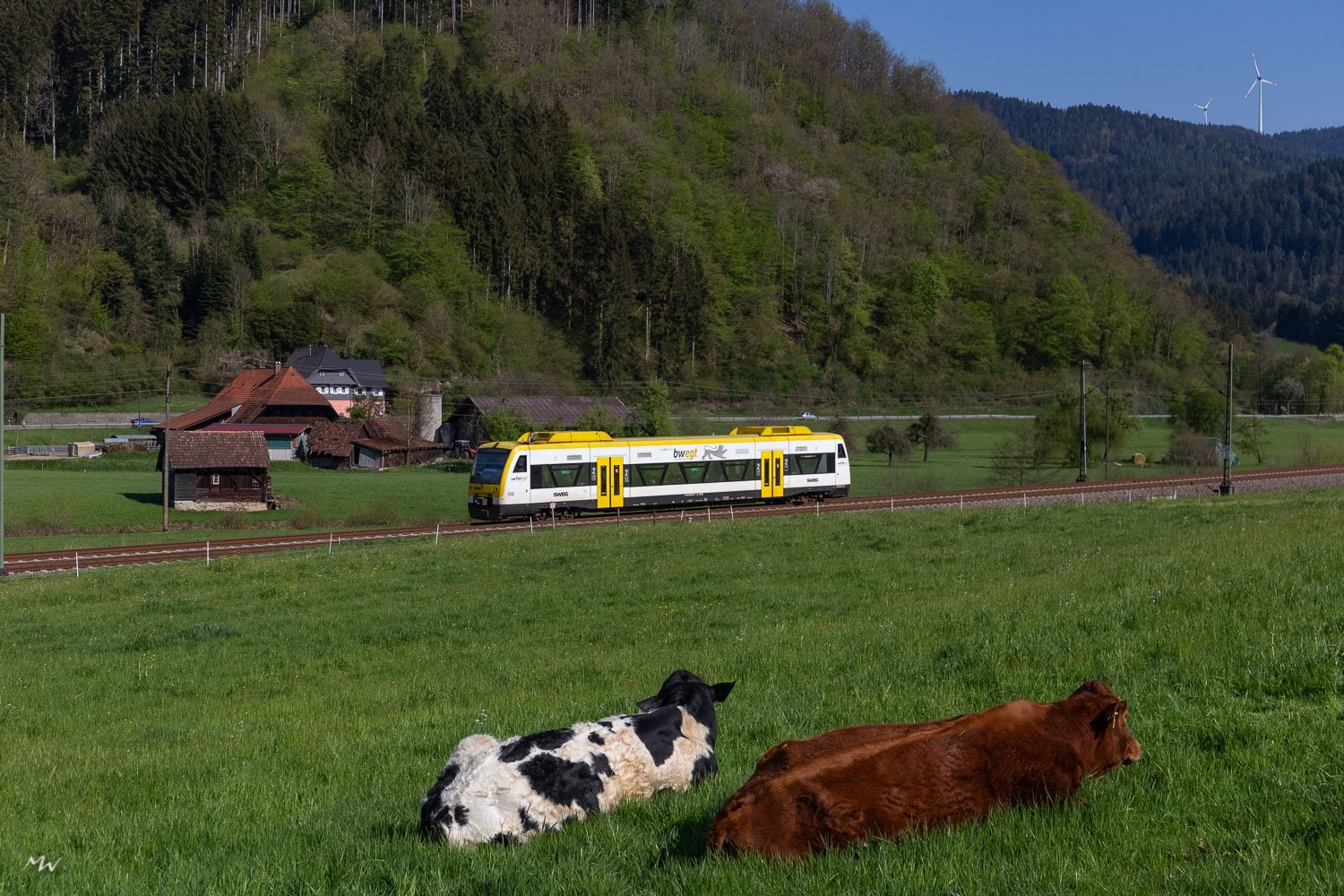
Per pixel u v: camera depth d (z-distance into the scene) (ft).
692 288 558.56
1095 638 37.29
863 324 597.11
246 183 614.75
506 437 318.45
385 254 557.74
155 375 441.27
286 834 22.58
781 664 42.04
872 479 266.98
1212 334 652.07
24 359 423.23
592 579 87.71
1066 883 14.80
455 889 16.84
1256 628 34.96
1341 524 72.84
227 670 59.88
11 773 35.32
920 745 17.16
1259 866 15.08
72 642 72.74
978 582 67.46
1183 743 22.43
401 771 29.25
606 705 35.88
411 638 67.31
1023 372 594.24
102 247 524.11
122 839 23.57
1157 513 104.12
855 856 15.84
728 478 178.19
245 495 225.97
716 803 20.77
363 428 346.54
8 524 193.26
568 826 20.51
